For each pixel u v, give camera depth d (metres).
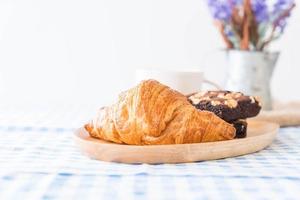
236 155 0.55
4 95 1.38
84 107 1.03
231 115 0.59
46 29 1.36
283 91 1.34
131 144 0.53
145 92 0.53
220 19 0.86
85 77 1.37
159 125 0.52
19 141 0.62
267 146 0.60
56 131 0.71
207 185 0.43
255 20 0.85
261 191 0.42
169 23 1.34
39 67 1.37
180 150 0.51
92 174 0.46
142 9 1.34
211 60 1.34
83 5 1.34
